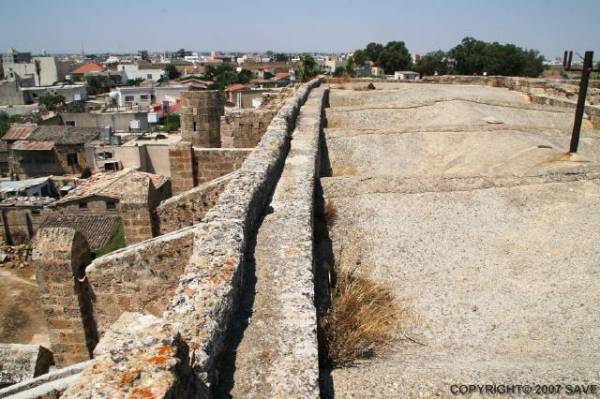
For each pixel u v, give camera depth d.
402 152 15.70
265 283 5.28
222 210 6.25
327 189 10.45
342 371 4.94
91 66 142.50
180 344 3.21
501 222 9.53
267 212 7.40
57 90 95.12
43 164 54.84
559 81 32.44
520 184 10.80
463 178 10.96
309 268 5.61
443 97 22.88
